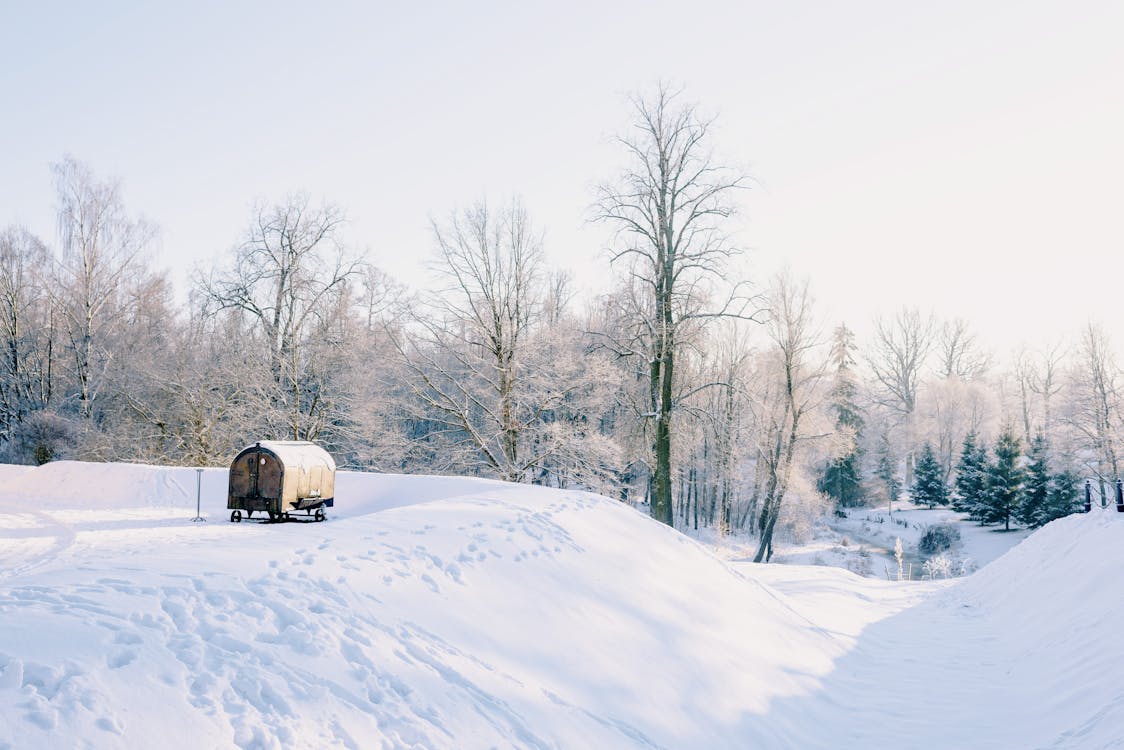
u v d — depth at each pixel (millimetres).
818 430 40250
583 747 7312
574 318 41344
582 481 30953
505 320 31594
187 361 37938
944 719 10938
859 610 18969
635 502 46781
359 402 33844
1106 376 53719
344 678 6426
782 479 38188
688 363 35094
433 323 31703
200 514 21172
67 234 36500
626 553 13719
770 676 11555
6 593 6340
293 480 19625
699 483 51562
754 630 13258
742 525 55188
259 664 6094
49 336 40875
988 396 81938
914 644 15664
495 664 8062
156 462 35344
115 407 38812
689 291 29078
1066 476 49875
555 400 30922
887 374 85438
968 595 20656
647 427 30203
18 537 16312
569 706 7984
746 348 46375
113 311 39906
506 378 30953
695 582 14156
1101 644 12023
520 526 12883
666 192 29094
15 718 4500
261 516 21219
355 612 7738
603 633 10242
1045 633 14531
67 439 36031
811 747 9859
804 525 49312
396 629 7754
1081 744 9219
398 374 31922
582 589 11297
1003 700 11727
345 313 37219
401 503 21406
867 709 11438
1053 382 79875
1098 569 15164
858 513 66688
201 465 34562
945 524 53469
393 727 6074
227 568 8008
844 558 44125
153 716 4996
